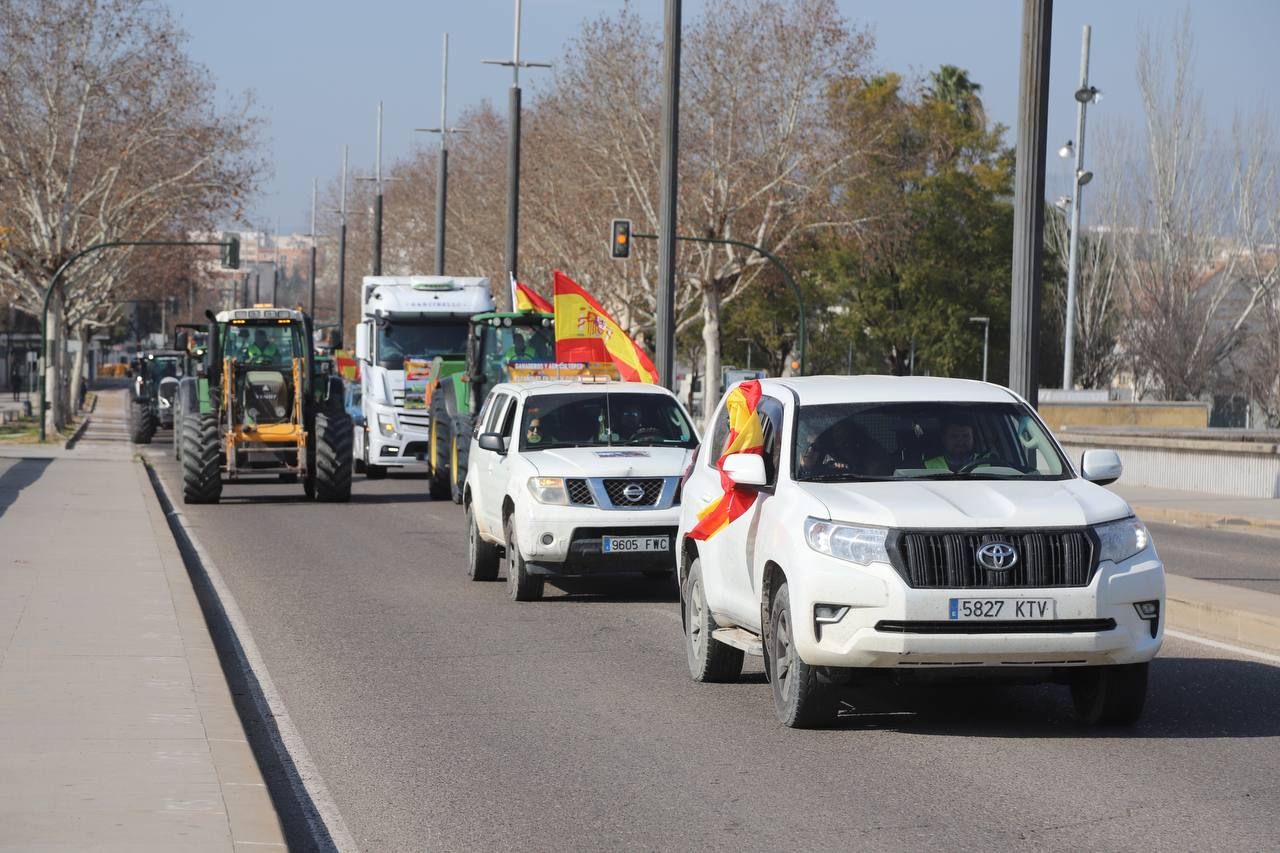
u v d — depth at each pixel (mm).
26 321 185000
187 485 44344
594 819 11406
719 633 16234
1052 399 78625
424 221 157375
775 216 104500
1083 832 10812
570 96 103812
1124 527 13641
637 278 117125
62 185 95062
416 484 54812
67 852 9656
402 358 54656
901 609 13148
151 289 130250
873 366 150125
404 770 13078
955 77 143375
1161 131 112312
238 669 18109
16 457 66312
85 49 92625
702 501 16703
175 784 11500
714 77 98562
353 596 24625
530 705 15812
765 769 12859
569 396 25688
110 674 16125
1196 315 111250
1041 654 13219
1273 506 44094
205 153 96500
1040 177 28328
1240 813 11258
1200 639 19484
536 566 23422
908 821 11172
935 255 134500
